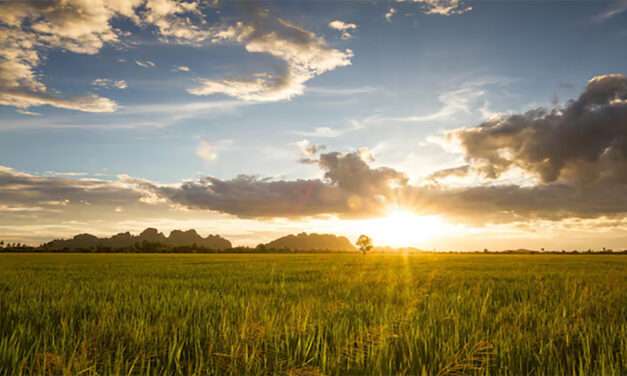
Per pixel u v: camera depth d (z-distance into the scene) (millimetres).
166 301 10711
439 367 4977
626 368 5117
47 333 6770
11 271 27156
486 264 40719
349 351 5461
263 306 9164
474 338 6141
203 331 6863
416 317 7785
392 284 15648
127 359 5305
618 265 39156
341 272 25234
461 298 11281
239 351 5414
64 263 42188
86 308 9672
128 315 8609
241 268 31531
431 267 33531
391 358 5266
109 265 37219
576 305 10312
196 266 35125
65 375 4469
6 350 5352
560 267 34438
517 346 5781
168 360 5316
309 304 9414
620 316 8734
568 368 5234
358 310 9008
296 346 6000
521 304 10562
